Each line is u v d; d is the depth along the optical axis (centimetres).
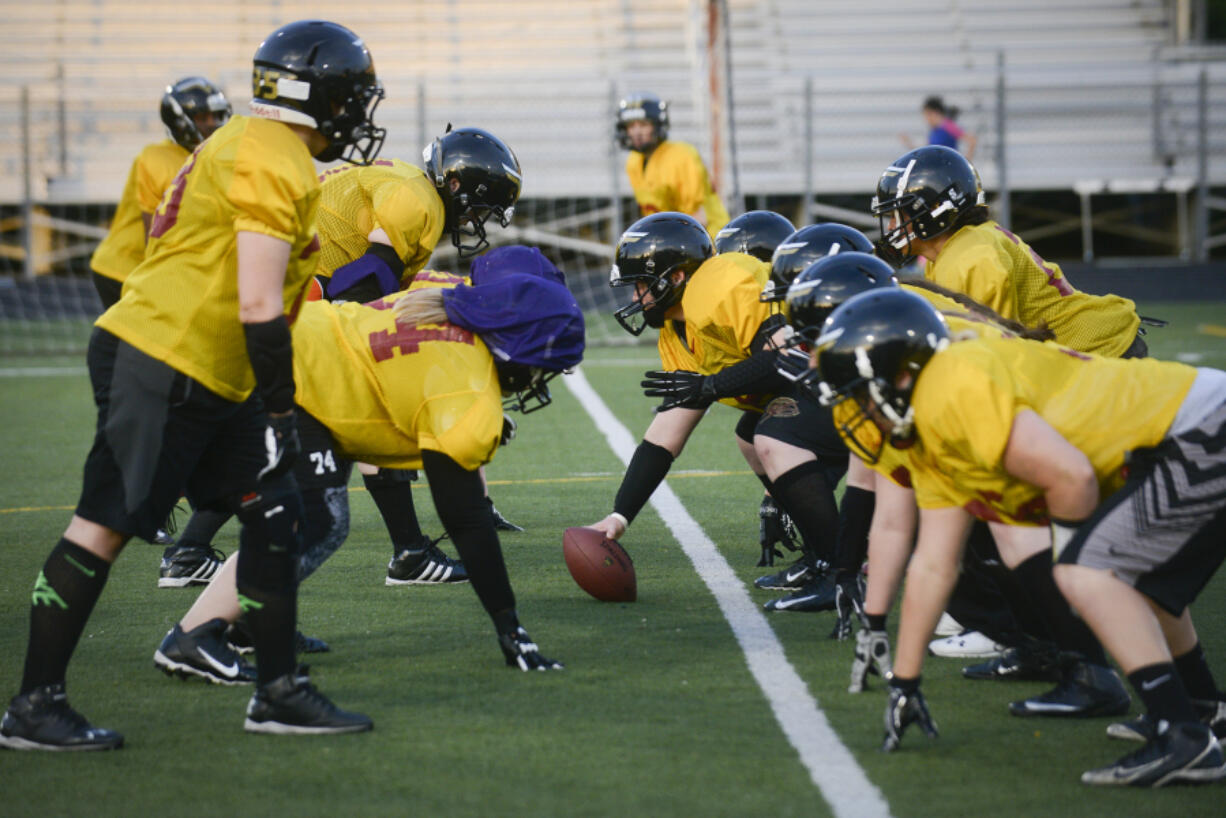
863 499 1459
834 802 1032
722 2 4809
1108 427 1109
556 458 2697
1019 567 1234
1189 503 1081
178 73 6956
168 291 1159
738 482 2425
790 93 6556
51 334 5028
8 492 2425
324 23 1203
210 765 1123
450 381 1320
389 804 1035
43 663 1170
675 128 6769
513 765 1109
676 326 1738
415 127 6675
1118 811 1020
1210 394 1120
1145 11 7288
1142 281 5688
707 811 1016
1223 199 6538
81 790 1073
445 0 7250
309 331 1355
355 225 1838
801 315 1305
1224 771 1075
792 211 6688
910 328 1093
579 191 6425
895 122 6688
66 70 6894
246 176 1127
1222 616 1552
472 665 1391
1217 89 6681
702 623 1544
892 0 7300
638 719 1219
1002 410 1063
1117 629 1086
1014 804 1031
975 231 1600
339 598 1683
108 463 1173
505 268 1402
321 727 1190
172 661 1348
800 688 1306
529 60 7138
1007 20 7244
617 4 7288
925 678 1373
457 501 1337
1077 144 6594
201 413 1172
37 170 6394
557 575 1784
